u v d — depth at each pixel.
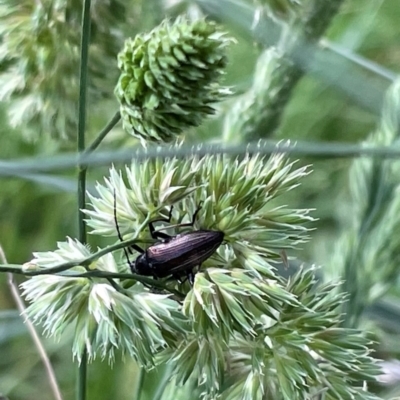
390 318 0.17
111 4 0.14
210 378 0.12
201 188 0.12
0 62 0.14
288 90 0.16
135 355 0.12
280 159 0.12
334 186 0.23
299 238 0.12
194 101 0.12
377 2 0.22
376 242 0.16
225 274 0.12
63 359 0.23
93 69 0.14
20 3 0.14
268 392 0.13
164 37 0.12
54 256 0.12
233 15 0.16
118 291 0.12
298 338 0.12
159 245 0.12
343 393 0.13
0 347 0.22
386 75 0.16
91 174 0.19
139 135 0.12
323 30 0.15
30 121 0.15
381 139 0.15
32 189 0.24
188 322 0.12
